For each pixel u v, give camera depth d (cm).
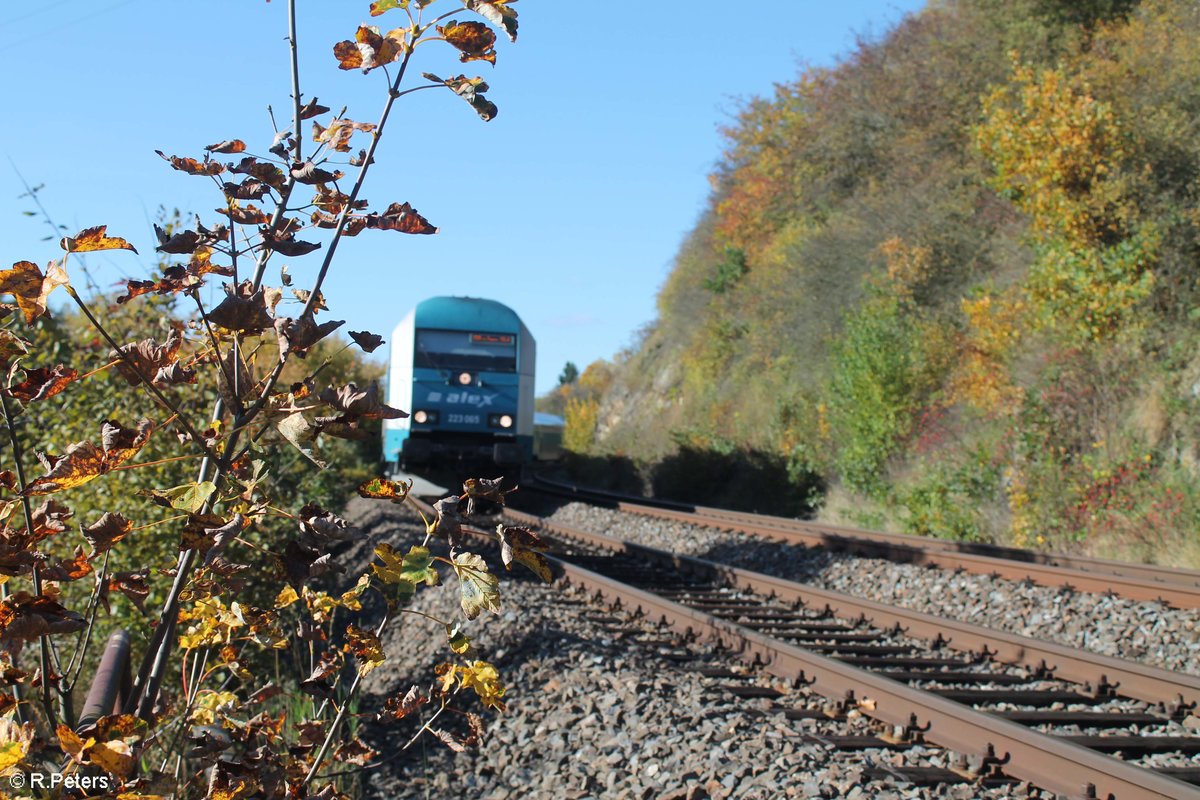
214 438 229
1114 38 2273
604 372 6625
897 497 1741
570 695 625
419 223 237
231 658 342
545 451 3114
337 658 293
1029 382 1587
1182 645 795
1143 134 1639
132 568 627
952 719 550
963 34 2697
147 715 222
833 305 2525
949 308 2108
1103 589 946
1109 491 1312
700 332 3316
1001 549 1275
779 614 987
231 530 214
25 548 197
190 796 324
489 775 539
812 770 489
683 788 473
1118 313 1503
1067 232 1577
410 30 227
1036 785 491
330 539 229
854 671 636
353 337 228
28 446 625
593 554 1444
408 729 595
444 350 2034
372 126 238
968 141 2488
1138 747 562
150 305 644
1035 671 738
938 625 842
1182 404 1330
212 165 233
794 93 3459
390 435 2100
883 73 2984
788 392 2461
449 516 248
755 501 2339
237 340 225
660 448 3238
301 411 212
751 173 3538
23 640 182
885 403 1856
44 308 192
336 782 504
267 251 245
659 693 622
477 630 771
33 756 203
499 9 220
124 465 204
